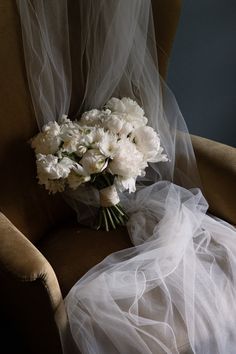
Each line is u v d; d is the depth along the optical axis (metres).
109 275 0.91
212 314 0.87
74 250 1.02
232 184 1.02
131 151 0.95
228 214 1.07
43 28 1.00
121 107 1.03
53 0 0.99
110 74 1.08
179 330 0.84
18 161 1.03
